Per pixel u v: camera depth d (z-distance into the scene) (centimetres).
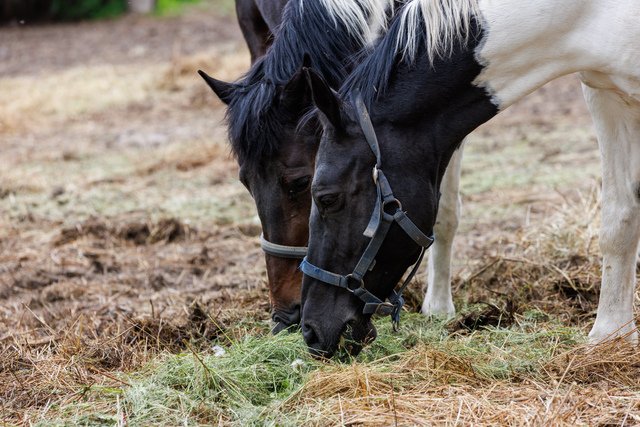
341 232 630
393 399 576
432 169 640
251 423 598
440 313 847
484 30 629
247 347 719
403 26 631
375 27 714
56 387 696
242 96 738
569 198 1255
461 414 580
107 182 1595
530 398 604
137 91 2495
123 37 3506
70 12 4022
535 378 651
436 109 636
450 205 830
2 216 1398
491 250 1053
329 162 623
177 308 927
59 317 935
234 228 1284
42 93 2494
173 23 3803
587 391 609
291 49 730
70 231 1282
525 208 1263
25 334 852
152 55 3059
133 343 809
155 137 1970
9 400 686
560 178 1395
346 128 620
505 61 638
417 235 629
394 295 665
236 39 3275
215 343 793
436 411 587
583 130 1767
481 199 1338
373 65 634
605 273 734
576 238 996
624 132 710
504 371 662
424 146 634
